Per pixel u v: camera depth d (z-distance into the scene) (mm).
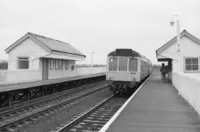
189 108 8953
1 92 11297
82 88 21844
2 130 8023
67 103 13805
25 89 13523
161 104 9867
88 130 8172
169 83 20625
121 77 16531
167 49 20609
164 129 6094
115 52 16750
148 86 17750
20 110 11312
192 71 20109
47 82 17047
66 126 8047
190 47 20172
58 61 24000
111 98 15898
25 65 21047
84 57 30188
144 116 7613
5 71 14766
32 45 20734
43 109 11352
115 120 7070
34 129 8227
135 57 16391
